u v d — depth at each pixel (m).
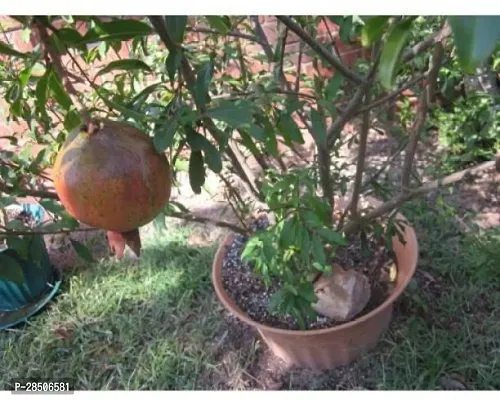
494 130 2.50
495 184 2.47
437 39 1.00
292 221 1.31
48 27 0.86
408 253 1.76
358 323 1.65
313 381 1.89
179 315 2.21
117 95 1.42
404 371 1.85
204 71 1.01
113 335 2.19
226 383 1.96
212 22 1.03
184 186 2.75
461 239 2.23
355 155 2.62
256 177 1.76
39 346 2.18
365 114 1.45
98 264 2.47
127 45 2.18
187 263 2.40
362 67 1.79
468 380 1.82
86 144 0.78
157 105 1.15
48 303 2.37
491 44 0.49
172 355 2.05
